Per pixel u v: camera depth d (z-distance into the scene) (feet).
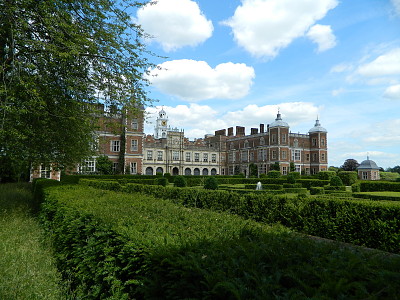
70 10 31.81
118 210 16.25
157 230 11.43
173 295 7.74
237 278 6.73
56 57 29.43
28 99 29.04
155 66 37.24
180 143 196.95
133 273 10.11
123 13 34.81
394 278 6.57
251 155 192.75
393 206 19.99
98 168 116.98
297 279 6.65
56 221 21.17
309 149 195.21
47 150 39.04
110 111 38.32
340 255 8.27
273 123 175.52
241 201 29.81
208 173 212.64
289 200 26.35
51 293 13.62
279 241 9.73
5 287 13.53
